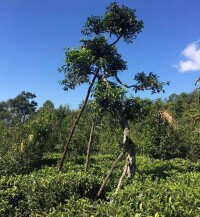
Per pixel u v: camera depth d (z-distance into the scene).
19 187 7.32
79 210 5.70
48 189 7.35
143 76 9.32
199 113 17.69
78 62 9.32
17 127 16.48
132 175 8.38
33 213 6.95
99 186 8.43
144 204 5.40
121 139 15.77
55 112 22.53
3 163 12.48
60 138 17.64
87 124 18.02
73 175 8.48
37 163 14.09
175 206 5.34
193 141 16.98
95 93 8.54
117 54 9.67
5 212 6.66
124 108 8.80
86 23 9.77
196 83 10.13
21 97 52.41
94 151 18.08
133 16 9.49
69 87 10.25
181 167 12.39
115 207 5.53
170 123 17.56
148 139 16.72
